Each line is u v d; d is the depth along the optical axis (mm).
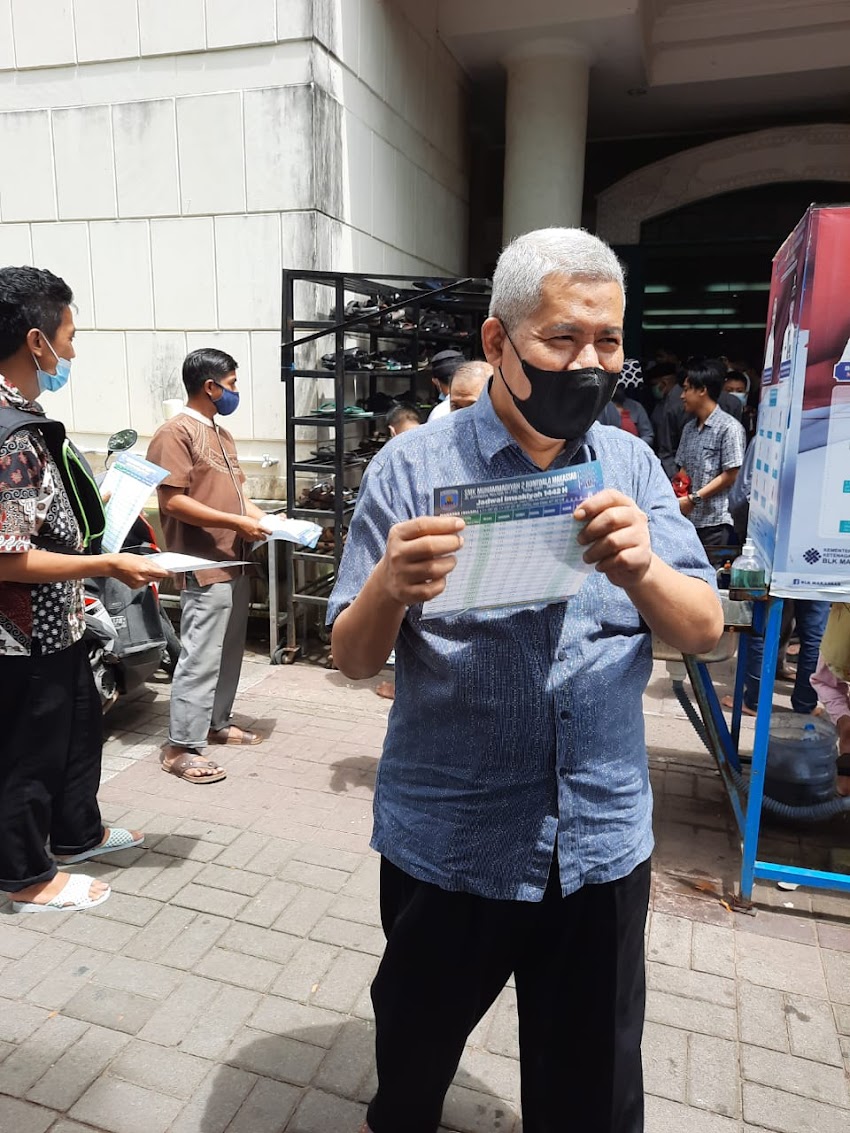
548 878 1306
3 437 2133
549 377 1180
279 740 3875
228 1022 2129
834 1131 1852
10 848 2465
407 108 6500
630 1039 1387
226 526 3326
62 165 5305
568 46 7152
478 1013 1470
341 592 1330
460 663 1252
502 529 1055
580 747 1275
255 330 5164
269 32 4816
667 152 9781
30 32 5184
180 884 2717
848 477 2256
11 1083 1933
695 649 1258
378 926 2521
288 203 4977
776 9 7574
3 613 2312
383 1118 1528
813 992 2281
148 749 3768
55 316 2277
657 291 11305
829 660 3410
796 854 2945
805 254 2156
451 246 7930
